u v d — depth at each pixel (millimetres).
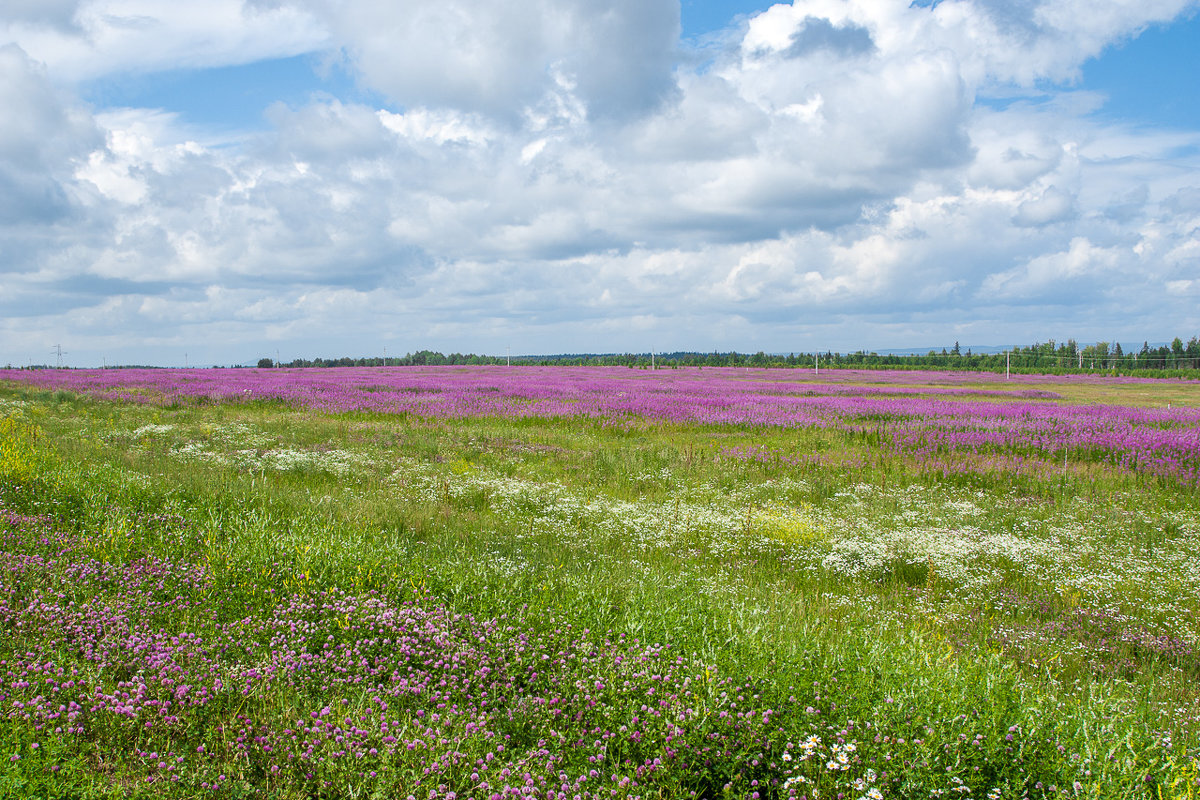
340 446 16609
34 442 13477
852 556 8773
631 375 65875
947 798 3371
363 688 4398
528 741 3994
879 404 30500
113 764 3518
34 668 4164
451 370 74062
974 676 4387
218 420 22047
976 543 9359
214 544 7004
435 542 8383
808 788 3480
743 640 4859
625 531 9648
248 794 3379
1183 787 3367
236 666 4465
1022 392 45781
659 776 3596
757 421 23328
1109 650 6102
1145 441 18094
